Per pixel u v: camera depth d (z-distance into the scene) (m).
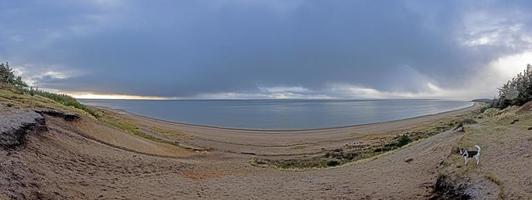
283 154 37.16
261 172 23.73
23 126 18.14
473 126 22.25
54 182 14.22
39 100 29.34
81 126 25.62
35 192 12.58
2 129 16.52
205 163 26.45
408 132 47.12
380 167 21.66
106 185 15.87
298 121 90.12
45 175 14.58
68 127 23.97
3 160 13.91
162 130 52.16
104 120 37.19
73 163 17.86
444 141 22.56
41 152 17.27
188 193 16.36
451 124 42.47
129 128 39.81
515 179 12.08
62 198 13.02
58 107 28.80
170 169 21.55
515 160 13.94
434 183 15.48
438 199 13.70
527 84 29.36
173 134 49.09
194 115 107.38
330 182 19.02
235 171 23.77
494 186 11.91
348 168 23.56
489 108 34.47
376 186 16.89
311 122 87.38
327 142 48.22
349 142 45.78
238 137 54.84
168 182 18.12
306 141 50.22
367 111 123.12
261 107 156.75
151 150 28.28
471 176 13.28
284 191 17.39
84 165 18.20
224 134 58.66
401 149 26.98
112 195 14.56
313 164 28.84
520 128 18.95
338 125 78.88
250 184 19.05
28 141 17.44
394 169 20.06
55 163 16.78
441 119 68.38
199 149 37.19
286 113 119.25
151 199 14.81
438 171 16.62
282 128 73.56
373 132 58.31
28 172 13.94
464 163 14.85
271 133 63.38
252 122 87.50
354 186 17.45
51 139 19.66
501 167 13.48
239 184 19.00
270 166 27.55
